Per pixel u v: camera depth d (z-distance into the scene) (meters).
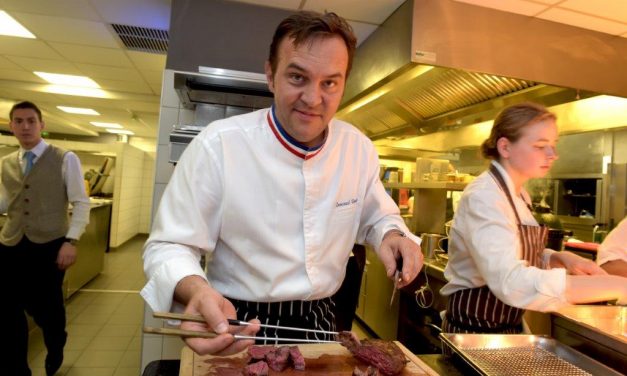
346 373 0.89
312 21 0.73
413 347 2.52
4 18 2.86
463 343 1.04
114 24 2.92
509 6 2.19
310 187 0.93
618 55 2.47
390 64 2.33
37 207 2.37
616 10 2.15
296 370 0.89
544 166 1.21
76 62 3.86
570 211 3.59
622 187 3.11
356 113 3.49
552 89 2.41
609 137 3.25
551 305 1.02
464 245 1.31
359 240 1.16
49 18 2.83
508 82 2.37
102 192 7.18
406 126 3.29
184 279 0.74
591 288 1.03
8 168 2.42
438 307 2.23
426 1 2.13
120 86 4.75
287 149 0.91
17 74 4.39
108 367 2.56
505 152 1.24
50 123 7.73
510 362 0.97
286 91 0.77
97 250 4.72
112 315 3.49
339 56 0.75
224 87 2.11
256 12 2.50
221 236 0.94
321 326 1.02
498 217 1.15
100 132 9.23
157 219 0.90
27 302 2.34
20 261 2.33
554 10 2.20
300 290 0.95
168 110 2.45
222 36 2.47
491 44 2.22
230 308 0.71
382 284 2.95
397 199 3.67
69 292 3.85
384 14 2.36
